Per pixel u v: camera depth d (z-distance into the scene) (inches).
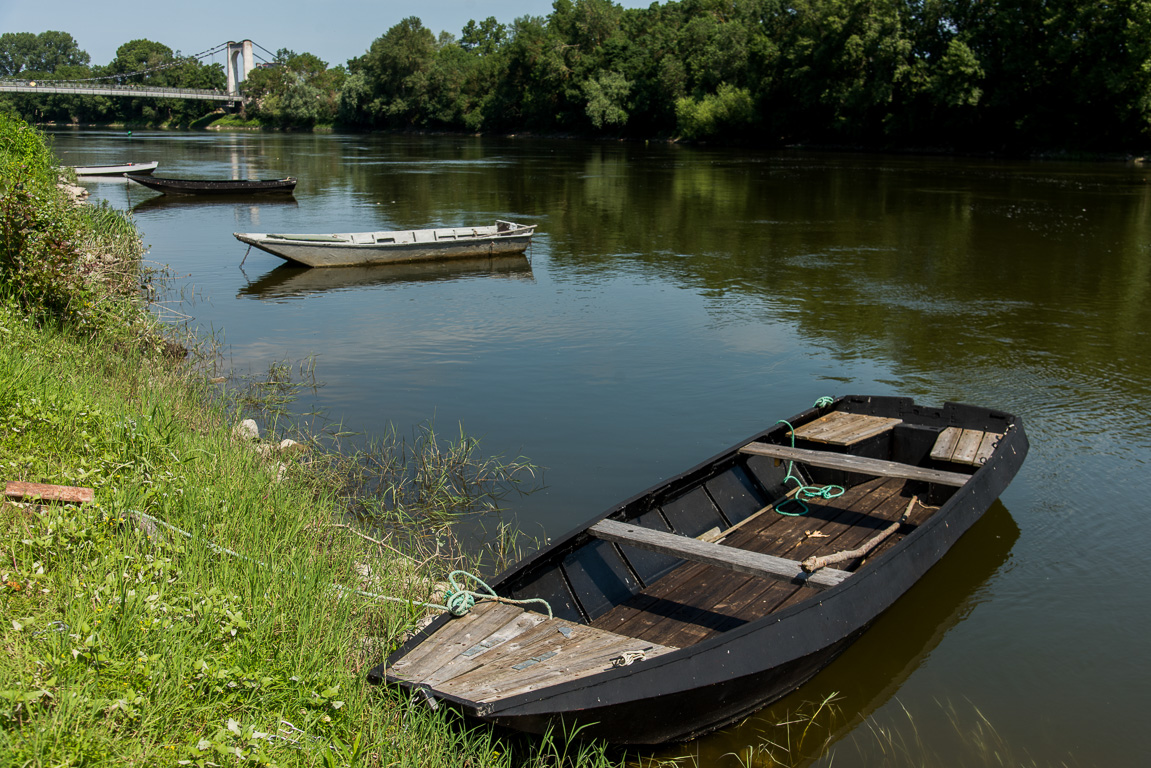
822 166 1897.1
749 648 190.2
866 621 212.2
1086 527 295.4
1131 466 343.9
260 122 4955.7
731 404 421.7
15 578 186.7
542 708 165.6
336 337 547.2
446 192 1366.9
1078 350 513.7
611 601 236.7
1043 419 397.4
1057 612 247.4
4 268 403.5
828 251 852.6
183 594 195.6
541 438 377.4
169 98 5236.2
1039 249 855.7
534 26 3720.5
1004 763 189.5
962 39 2210.9
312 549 243.6
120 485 242.1
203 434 326.6
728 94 2763.3
